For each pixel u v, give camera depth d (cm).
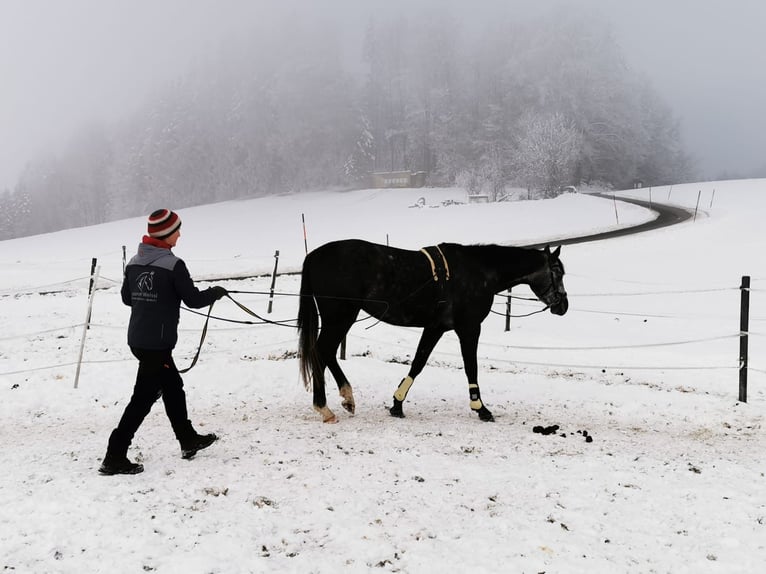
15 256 3997
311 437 600
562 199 5534
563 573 341
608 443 615
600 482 482
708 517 416
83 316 1383
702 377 960
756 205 4028
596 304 1590
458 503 436
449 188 8950
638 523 407
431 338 706
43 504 409
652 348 1180
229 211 7812
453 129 10269
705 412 760
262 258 3145
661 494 457
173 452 545
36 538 365
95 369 898
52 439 605
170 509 410
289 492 447
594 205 4875
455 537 384
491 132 9619
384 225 4681
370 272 649
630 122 9400
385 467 507
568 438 630
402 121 11806
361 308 668
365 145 10900
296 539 376
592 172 9125
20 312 1444
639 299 1622
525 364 1031
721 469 523
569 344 1202
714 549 371
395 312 669
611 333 1303
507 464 528
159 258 486
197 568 336
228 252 3725
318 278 652
